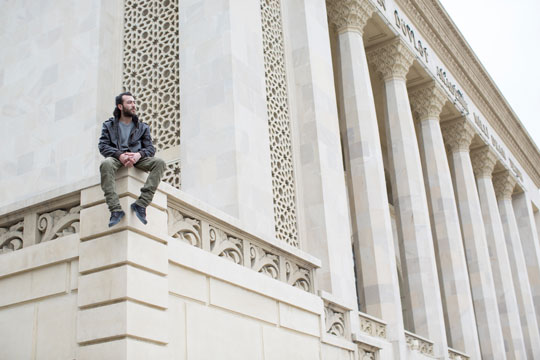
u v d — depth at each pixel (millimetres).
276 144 14477
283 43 15961
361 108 18531
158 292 7562
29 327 7820
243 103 12844
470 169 27688
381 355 14258
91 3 15117
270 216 12742
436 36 25906
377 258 17016
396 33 21828
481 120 30844
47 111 14766
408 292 19812
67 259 7754
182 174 12703
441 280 22906
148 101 14086
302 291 10695
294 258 10922
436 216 23484
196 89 13078
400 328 16406
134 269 7324
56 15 15625
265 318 9547
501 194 33906
